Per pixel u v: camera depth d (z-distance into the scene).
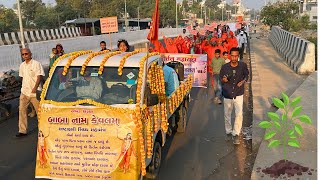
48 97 5.17
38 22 69.44
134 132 4.69
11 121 9.40
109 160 4.73
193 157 6.72
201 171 6.11
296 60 15.70
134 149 4.69
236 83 7.19
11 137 8.05
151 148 5.21
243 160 6.53
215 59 10.82
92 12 71.94
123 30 56.06
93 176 4.77
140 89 5.01
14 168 6.34
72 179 4.83
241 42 22.11
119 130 4.71
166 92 7.33
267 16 39.59
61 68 5.43
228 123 7.60
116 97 5.06
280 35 24.81
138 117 4.74
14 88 9.88
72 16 72.75
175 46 14.59
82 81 5.29
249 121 8.92
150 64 5.58
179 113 7.95
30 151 7.17
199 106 10.69
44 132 4.90
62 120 4.86
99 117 4.77
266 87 12.01
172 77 7.43
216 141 7.56
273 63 18.11
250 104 10.67
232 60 7.14
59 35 40.44
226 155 6.79
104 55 5.81
